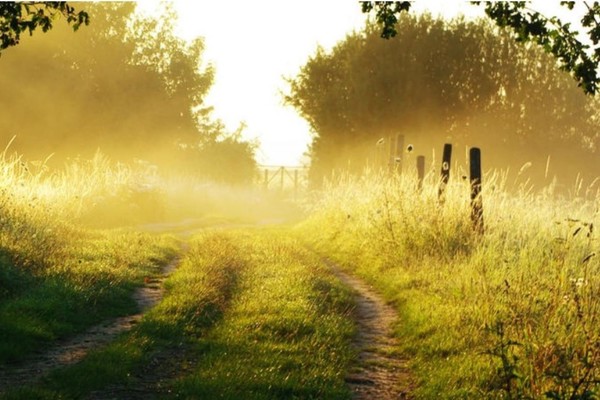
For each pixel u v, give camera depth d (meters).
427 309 10.34
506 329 8.18
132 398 6.86
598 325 7.31
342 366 8.10
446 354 8.41
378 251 15.48
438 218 14.74
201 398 6.59
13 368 7.82
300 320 9.66
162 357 8.32
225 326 9.52
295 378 7.26
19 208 16.17
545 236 12.91
